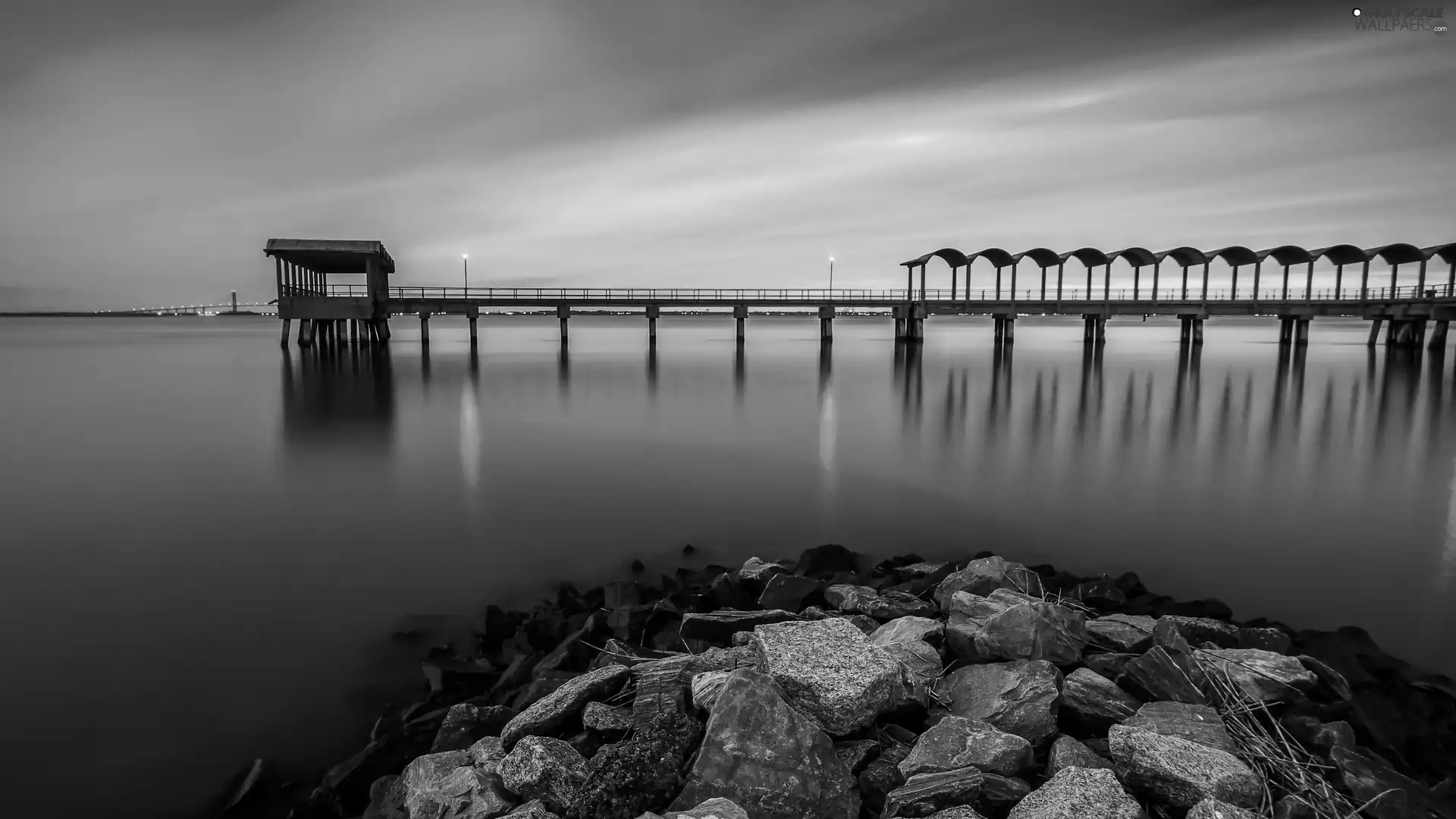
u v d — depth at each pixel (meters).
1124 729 3.74
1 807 4.73
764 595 6.93
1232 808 3.12
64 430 20.00
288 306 40.31
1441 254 47.38
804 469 14.73
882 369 41.38
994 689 4.38
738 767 3.56
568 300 45.84
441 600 8.10
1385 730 4.36
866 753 3.86
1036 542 10.05
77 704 5.94
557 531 10.59
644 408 24.45
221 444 17.94
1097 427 20.31
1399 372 38.16
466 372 38.19
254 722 5.68
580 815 3.50
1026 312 49.22
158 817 4.64
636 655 5.57
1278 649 5.36
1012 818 3.24
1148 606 6.82
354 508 11.92
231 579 8.73
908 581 7.57
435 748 4.66
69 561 9.40
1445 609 7.79
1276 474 14.34
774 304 48.66
